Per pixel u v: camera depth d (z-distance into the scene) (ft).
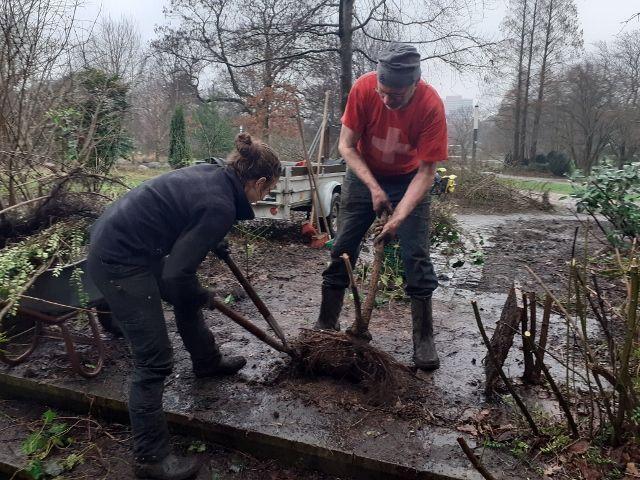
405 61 9.36
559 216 38.27
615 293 15.80
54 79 16.58
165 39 57.26
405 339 12.92
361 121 10.80
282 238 24.53
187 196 8.09
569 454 8.43
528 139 113.50
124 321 8.32
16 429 10.20
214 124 53.72
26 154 13.94
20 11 14.96
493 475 8.01
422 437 8.94
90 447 9.71
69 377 10.96
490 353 8.64
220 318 14.20
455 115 90.94
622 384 8.07
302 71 57.11
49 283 10.50
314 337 10.75
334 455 8.66
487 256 22.50
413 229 10.96
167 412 9.75
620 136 91.30
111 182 14.51
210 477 8.92
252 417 9.53
